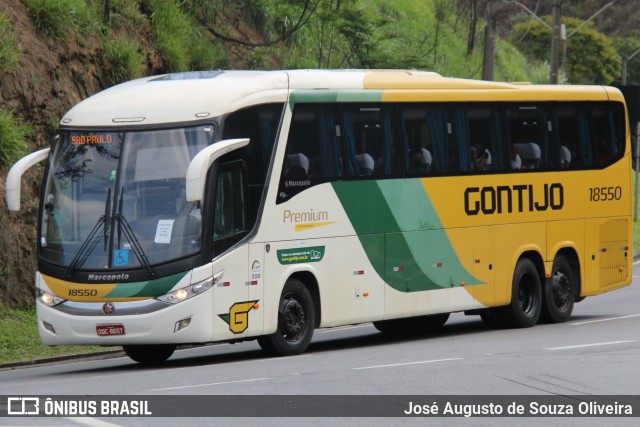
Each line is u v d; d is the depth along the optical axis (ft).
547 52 384.47
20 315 102.01
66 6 118.93
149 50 134.21
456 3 274.36
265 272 79.20
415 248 91.25
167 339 74.64
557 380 63.87
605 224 110.42
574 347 79.82
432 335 99.40
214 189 75.72
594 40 394.52
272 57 167.43
